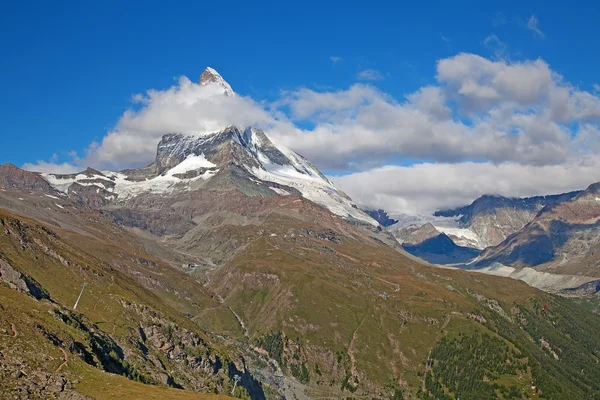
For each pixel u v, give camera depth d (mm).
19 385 199625
